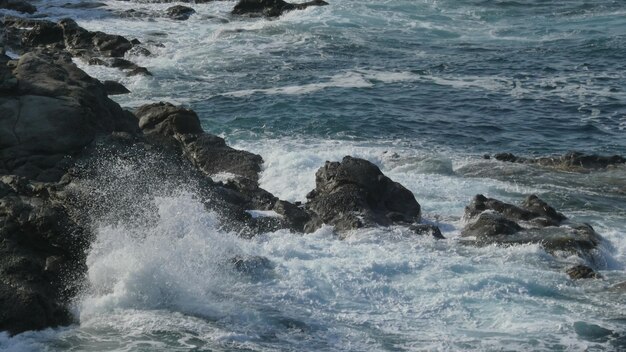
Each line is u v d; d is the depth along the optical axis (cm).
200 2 9800
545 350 2753
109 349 2667
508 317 2947
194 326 2806
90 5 9269
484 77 6919
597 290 3155
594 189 4400
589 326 2894
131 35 7944
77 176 3534
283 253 3347
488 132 5478
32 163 3625
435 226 3669
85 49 7194
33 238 3005
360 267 3238
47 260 2956
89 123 3822
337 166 3978
